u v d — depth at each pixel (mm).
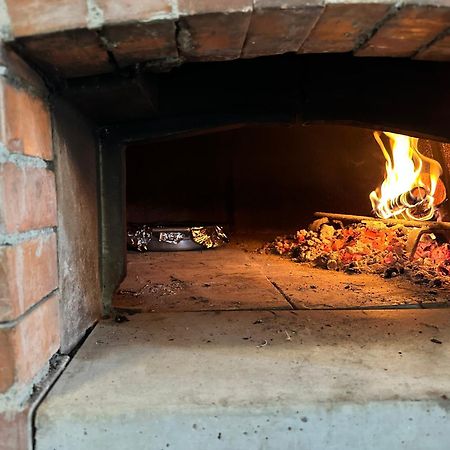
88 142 666
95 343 600
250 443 436
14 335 418
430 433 443
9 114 413
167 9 400
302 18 416
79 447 429
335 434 439
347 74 699
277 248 1372
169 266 1180
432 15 416
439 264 1071
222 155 1627
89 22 405
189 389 465
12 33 406
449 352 558
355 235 1281
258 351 566
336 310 747
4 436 423
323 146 1581
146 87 581
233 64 695
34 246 462
